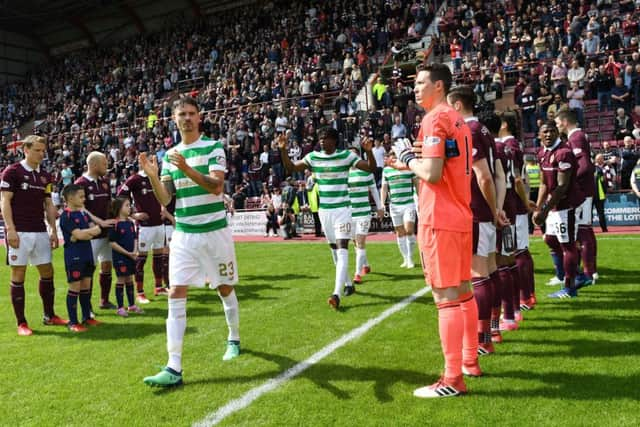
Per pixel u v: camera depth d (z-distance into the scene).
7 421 3.10
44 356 4.48
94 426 2.98
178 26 32.91
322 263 9.57
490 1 20.88
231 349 4.23
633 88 15.18
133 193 7.04
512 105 16.72
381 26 23.19
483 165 3.88
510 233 4.50
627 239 10.12
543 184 5.83
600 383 3.24
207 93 23.84
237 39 28.17
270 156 18.05
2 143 30.69
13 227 5.39
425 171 3.16
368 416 2.94
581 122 15.09
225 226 4.07
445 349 3.23
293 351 4.24
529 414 2.86
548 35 17.80
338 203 5.98
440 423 2.80
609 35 16.64
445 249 3.23
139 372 3.93
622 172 13.23
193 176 3.61
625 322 4.61
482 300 3.95
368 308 5.67
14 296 5.43
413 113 16.48
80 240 5.57
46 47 39.09
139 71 30.06
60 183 21.70
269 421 2.93
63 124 28.92
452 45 18.83
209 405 3.21
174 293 3.81
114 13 35.31
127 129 25.11
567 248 5.74
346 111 18.73
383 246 11.72
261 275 8.51
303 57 23.27
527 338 4.30
